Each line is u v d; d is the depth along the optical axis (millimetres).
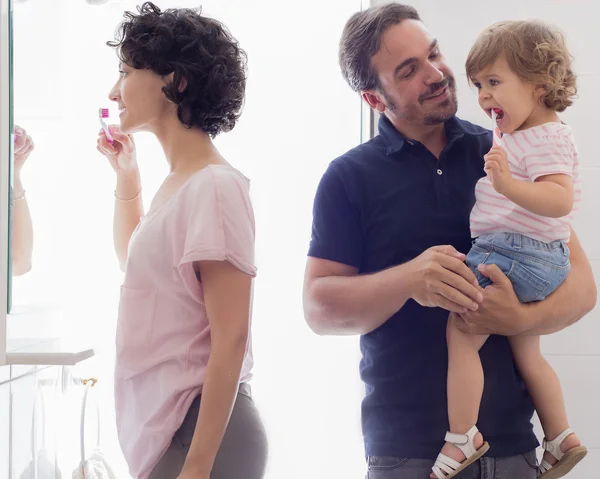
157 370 1222
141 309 1231
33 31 1284
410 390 1410
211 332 1177
